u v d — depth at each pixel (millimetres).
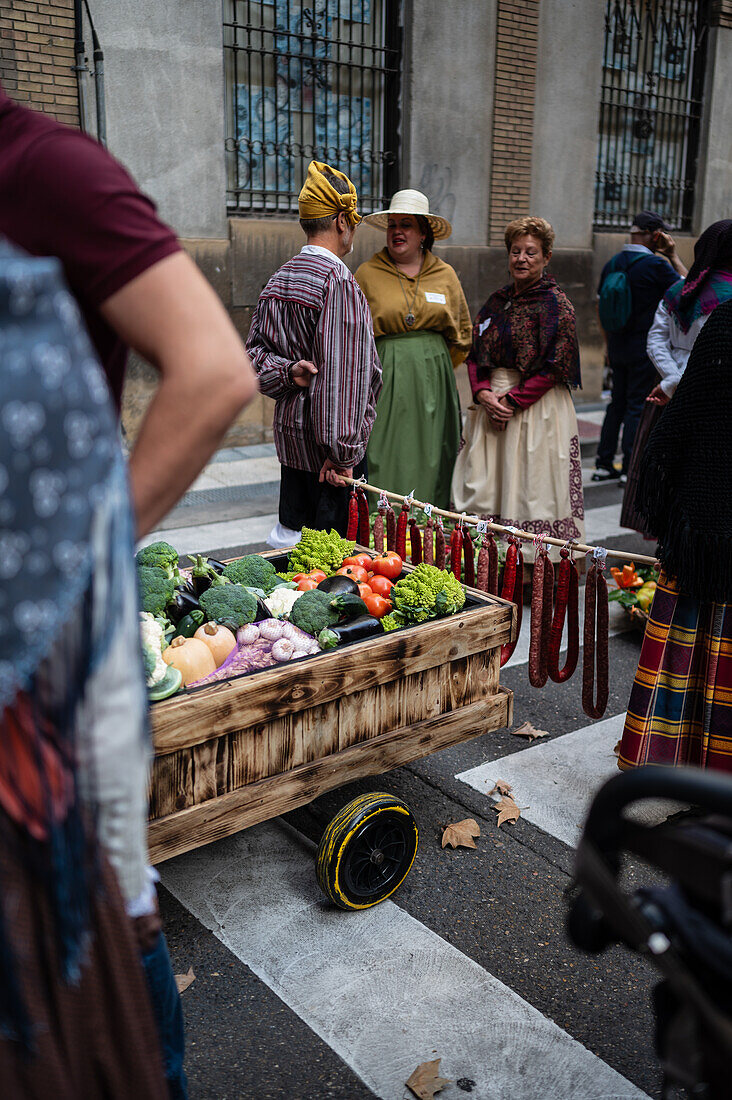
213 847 2840
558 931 2529
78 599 983
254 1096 1965
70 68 6160
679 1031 1188
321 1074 2033
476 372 4852
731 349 2465
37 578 927
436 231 4992
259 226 7469
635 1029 2193
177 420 1156
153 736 2062
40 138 1142
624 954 2459
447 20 8094
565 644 4488
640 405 7035
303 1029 2160
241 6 7211
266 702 2250
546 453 4742
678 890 1192
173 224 7027
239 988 2279
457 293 5062
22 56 5969
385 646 2475
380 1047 2115
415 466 5008
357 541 3832
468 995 2281
